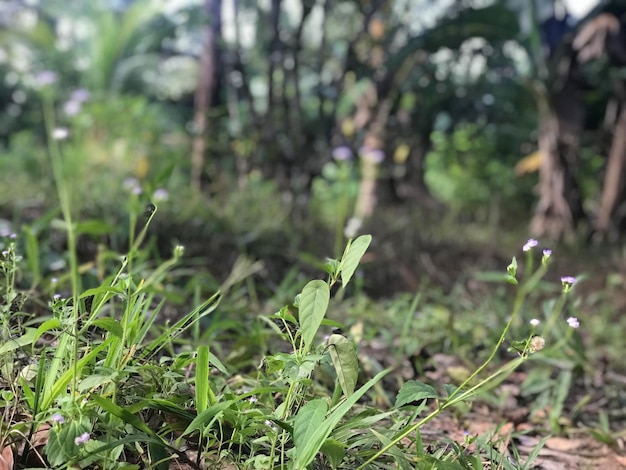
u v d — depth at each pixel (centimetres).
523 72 400
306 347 52
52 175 192
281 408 55
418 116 401
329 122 303
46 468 49
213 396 56
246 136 275
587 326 154
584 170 426
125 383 58
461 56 373
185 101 527
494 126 455
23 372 58
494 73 406
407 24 321
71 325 53
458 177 479
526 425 94
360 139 310
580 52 315
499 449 76
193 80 529
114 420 52
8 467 50
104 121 272
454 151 492
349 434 57
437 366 107
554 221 321
